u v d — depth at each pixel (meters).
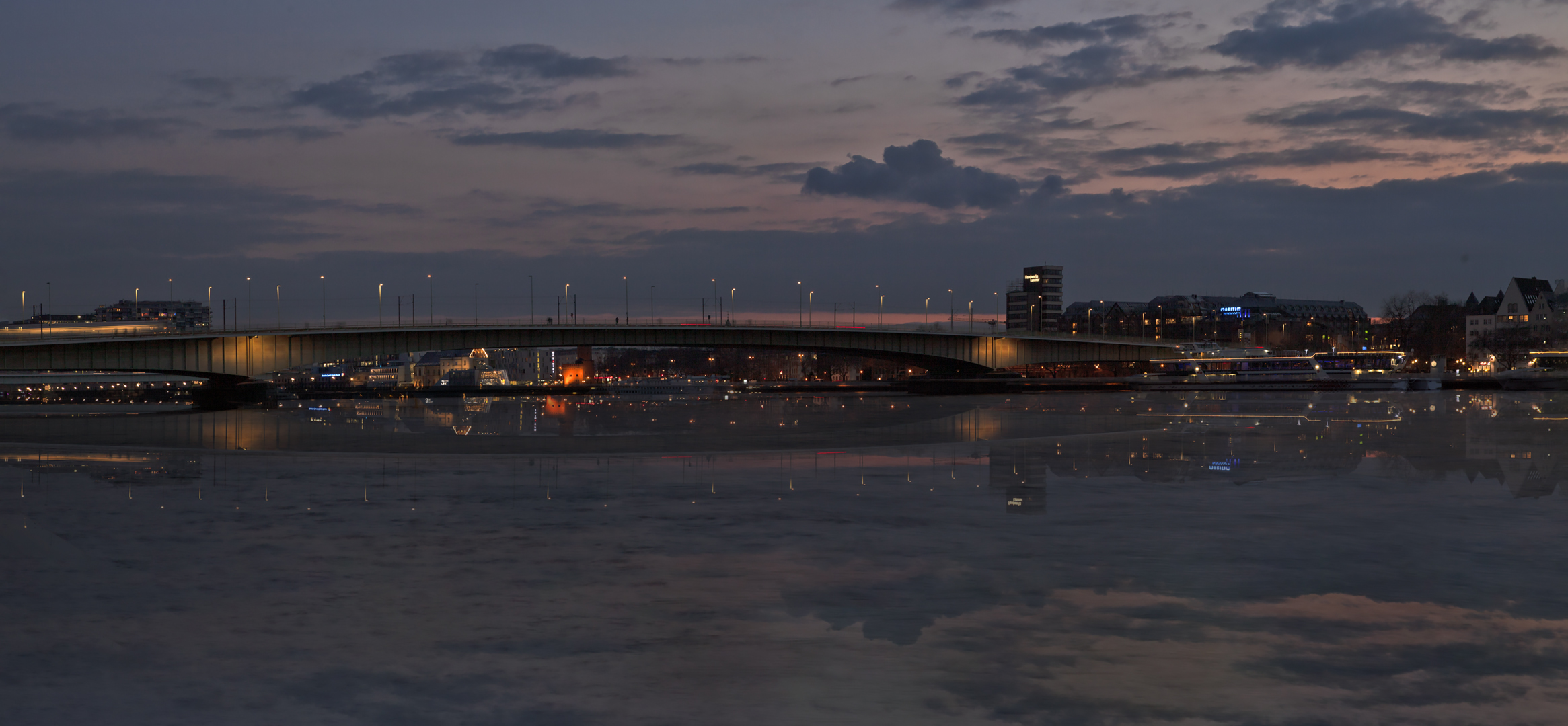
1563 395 139.62
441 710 13.84
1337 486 36.69
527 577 21.61
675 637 17.09
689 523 28.66
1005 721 13.39
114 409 159.12
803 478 39.94
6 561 23.28
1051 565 22.67
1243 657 15.98
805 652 16.28
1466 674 15.17
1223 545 24.97
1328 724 13.28
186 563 23.23
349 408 153.25
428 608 19.02
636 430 81.00
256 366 143.00
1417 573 21.73
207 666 15.67
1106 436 63.41
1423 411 93.75
